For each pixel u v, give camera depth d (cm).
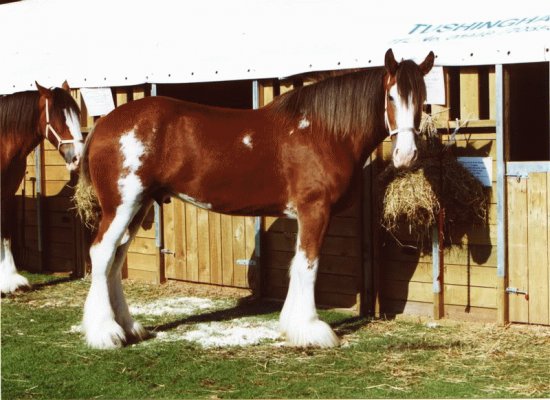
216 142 525
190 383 446
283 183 532
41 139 717
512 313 567
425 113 575
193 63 698
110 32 838
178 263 745
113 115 529
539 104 832
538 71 824
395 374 459
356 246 630
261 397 420
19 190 874
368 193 617
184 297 696
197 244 730
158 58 731
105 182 518
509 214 563
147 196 528
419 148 570
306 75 642
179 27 778
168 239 749
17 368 478
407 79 489
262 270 681
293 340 523
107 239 521
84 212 750
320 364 482
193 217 730
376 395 421
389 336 553
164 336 555
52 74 807
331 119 523
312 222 523
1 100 707
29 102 700
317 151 523
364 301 627
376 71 525
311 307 529
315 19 690
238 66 668
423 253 604
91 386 442
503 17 596
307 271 526
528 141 833
